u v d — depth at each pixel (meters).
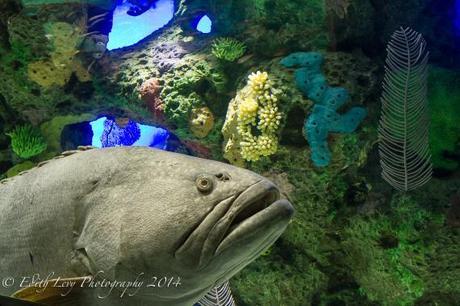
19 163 6.78
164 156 2.20
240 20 6.38
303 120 5.29
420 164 4.89
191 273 2.00
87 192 2.13
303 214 5.43
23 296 1.93
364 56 5.71
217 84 6.02
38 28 6.28
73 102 6.67
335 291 5.69
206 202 2.04
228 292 3.84
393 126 4.86
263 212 1.99
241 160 5.53
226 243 1.98
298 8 5.83
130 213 2.04
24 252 2.16
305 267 5.71
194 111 5.99
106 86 6.58
